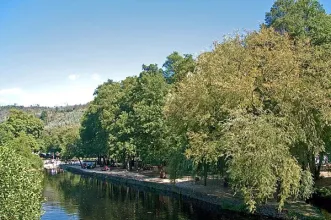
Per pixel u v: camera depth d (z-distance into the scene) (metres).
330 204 31.94
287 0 48.78
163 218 34.78
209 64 36.12
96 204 43.69
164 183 54.38
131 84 94.94
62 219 35.34
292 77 30.31
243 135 28.20
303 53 32.81
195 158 35.00
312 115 30.28
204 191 43.81
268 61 32.47
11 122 121.38
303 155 31.80
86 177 80.69
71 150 118.94
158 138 58.38
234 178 28.97
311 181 30.41
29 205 19.77
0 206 18.28
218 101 34.78
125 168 89.75
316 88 29.98
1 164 19.03
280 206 27.92
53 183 68.25
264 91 32.47
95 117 102.44
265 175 27.02
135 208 40.50
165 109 41.50
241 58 35.12
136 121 67.94
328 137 32.81
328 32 41.19
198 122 36.19
